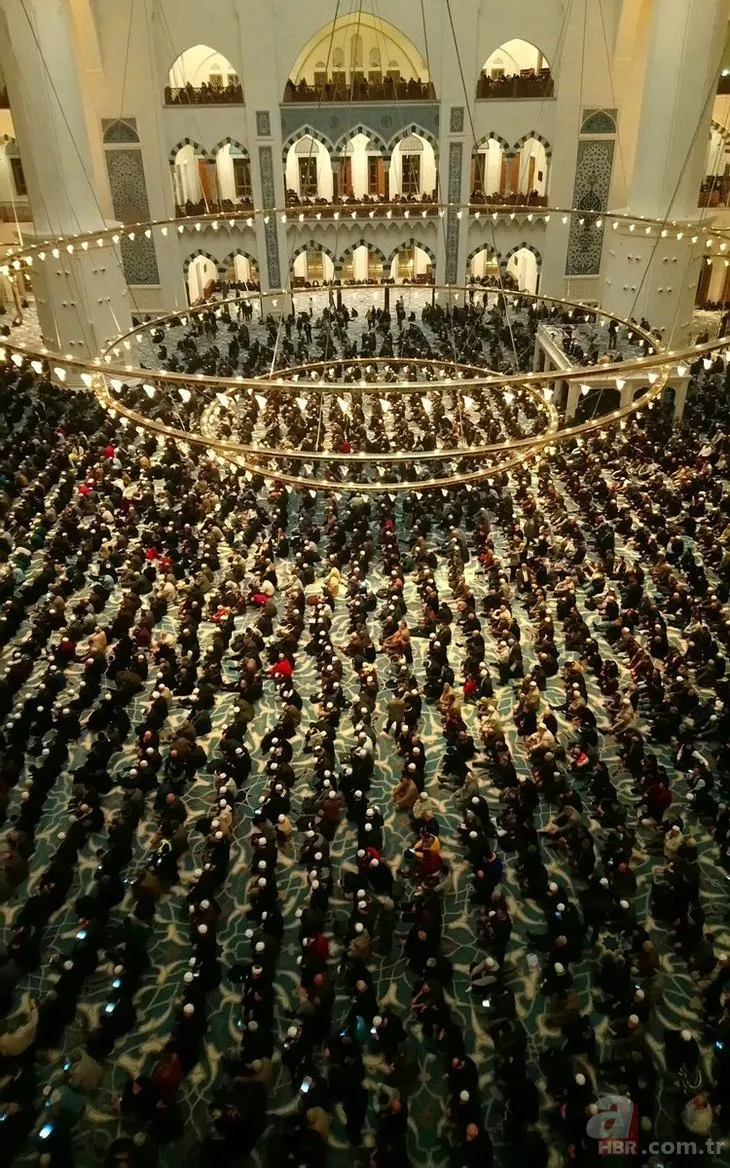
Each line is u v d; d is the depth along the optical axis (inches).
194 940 354.6
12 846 401.4
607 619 569.0
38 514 700.7
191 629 555.8
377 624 583.8
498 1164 289.6
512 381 321.4
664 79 880.3
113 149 1130.0
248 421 859.4
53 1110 297.4
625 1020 319.6
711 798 415.5
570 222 1171.9
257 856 384.5
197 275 1305.4
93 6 1030.4
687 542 664.4
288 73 1093.1
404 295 1305.4
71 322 978.1
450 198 1155.9
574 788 442.3
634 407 397.1
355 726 455.8
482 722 458.9
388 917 360.5
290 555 666.2
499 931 350.9
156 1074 300.2
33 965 358.9
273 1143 289.6
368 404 923.4
